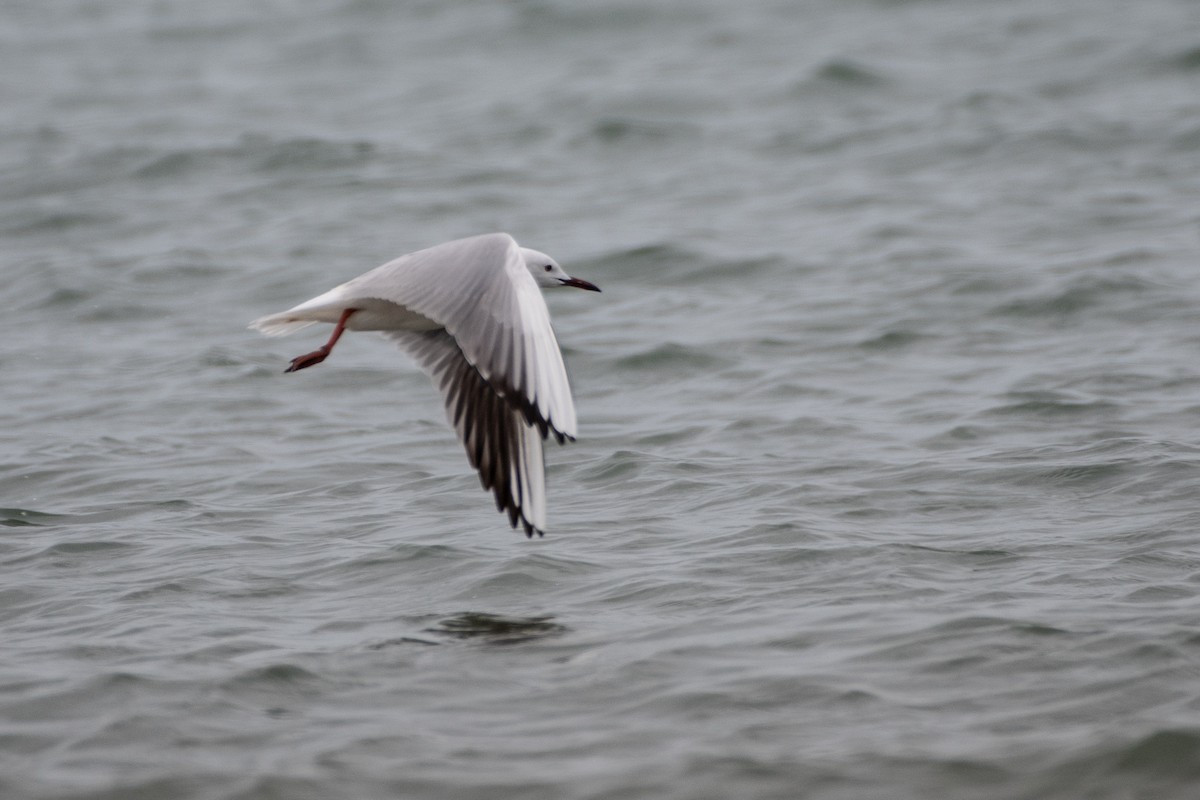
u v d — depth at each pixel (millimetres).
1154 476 12180
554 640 9406
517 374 7953
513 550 11156
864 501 12078
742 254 21234
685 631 9438
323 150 28422
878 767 7637
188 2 44625
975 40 34719
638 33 37438
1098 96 29469
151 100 33688
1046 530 11164
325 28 40031
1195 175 23984
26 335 19125
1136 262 19438
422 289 8383
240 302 20328
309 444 14648
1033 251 20375
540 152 28188
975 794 7406
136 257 22344
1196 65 31172
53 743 8156
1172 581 9906
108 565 11219
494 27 38688
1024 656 8766
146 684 8867
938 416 14477
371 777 7668
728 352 17188
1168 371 15445
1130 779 7469
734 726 8094
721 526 11570
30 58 38656
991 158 25891
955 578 10188
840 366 16531
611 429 14648
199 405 16047
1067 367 15836
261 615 10078
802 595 9992
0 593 10664
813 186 25016
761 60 34062
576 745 7953
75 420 15703
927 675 8609
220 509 12625
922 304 18438
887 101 30203
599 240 22406
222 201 25719
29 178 27266
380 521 12141
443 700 8570
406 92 33469
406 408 15883
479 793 7520
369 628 9750
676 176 26203
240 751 8016
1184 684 8336
